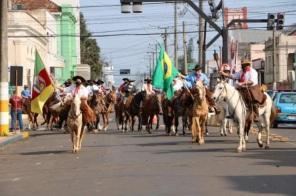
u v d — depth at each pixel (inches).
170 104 1127.6
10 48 2084.2
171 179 542.0
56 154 808.9
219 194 463.5
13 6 3024.1
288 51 3166.8
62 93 1288.1
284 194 459.8
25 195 487.8
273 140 957.2
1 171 649.0
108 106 1409.9
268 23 1419.8
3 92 1135.0
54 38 3186.5
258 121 832.9
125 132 1263.5
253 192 469.4
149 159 701.9
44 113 1432.1
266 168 605.9
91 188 506.6
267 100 818.8
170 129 1156.5
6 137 1086.4
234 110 768.9
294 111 1312.7
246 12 2239.2
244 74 807.1
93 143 959.6
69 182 544.4
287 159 682.8
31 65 2253.9
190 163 655.1
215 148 824.9
